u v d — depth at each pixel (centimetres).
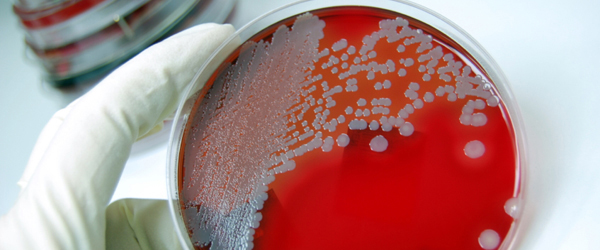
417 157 21
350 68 22
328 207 21
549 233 21
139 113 23
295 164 21
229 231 21
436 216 21
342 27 22
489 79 21
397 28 22
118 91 23
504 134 21
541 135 22
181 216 21
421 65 22
